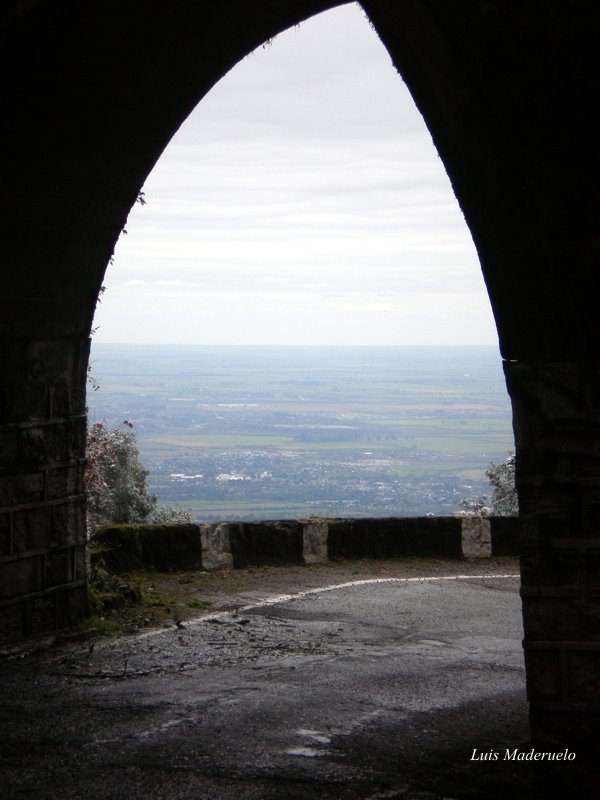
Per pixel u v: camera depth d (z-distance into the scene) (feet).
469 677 35.65
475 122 24.16
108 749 27.66
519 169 23.91
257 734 28.84
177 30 32.89
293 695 33.06
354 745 27.89
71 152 35.70
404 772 25.85
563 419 25.05
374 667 37.19
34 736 28.86
